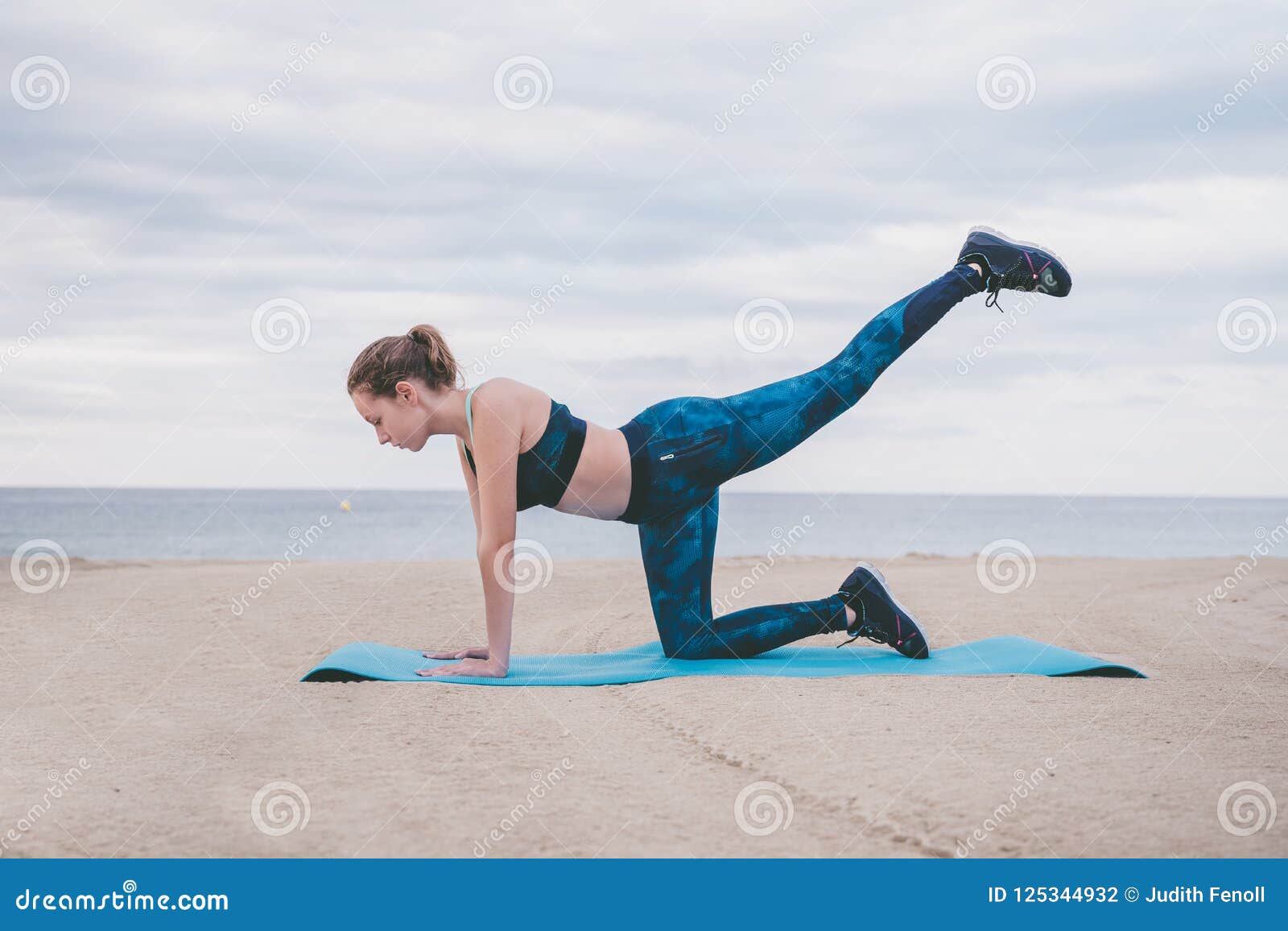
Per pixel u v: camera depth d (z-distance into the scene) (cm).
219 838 285
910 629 507
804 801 305
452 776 330
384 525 5150
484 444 466
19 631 641
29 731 397
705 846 276
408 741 370
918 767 327
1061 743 351
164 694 461
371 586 852
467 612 730
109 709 433
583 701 434
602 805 304
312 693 448
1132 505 12144
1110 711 398
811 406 486
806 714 395
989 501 11625
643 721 399
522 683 464
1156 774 316
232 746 371
